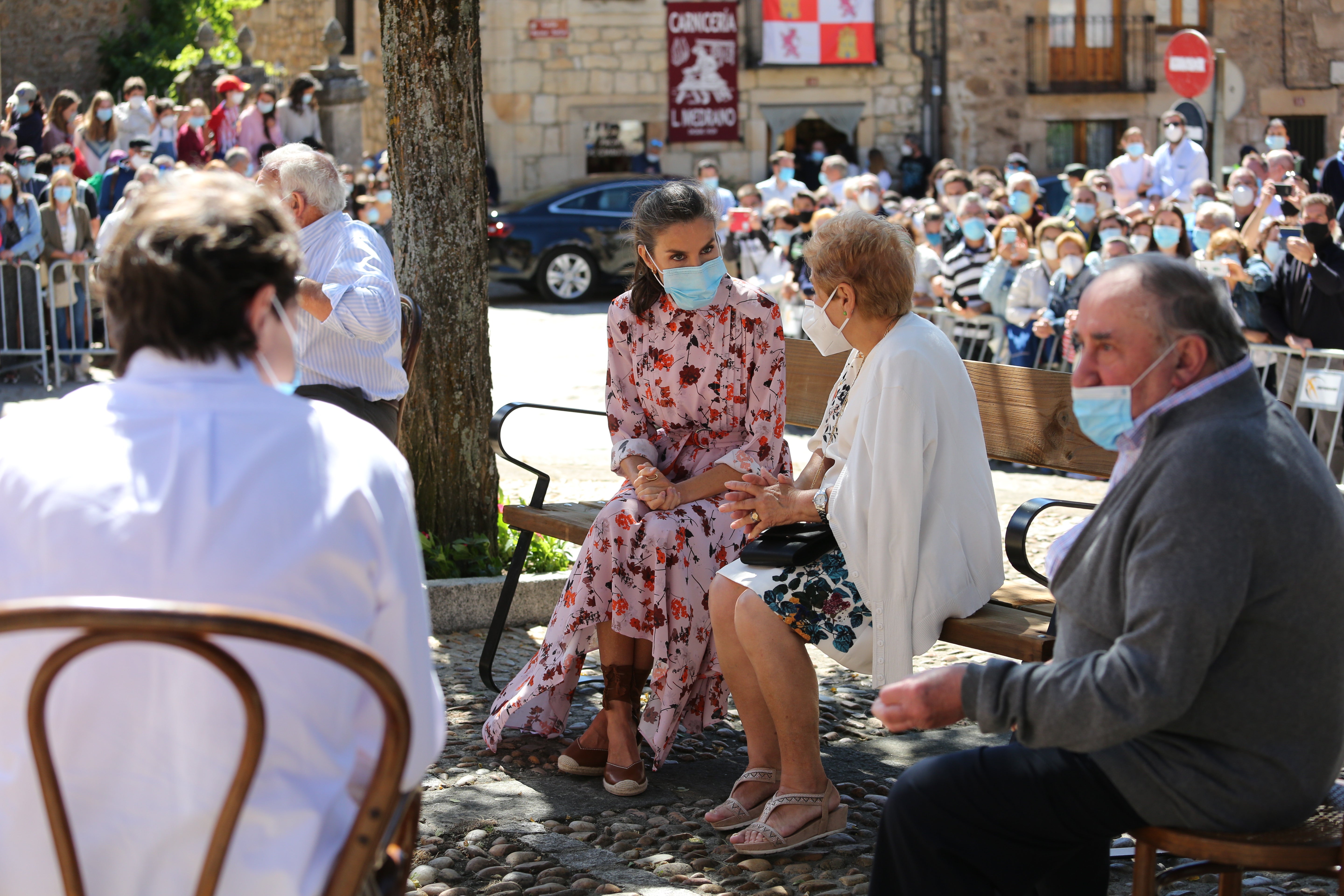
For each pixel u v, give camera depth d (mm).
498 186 20484
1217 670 2057
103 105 14195
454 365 5039
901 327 3090
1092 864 2500
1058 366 8641
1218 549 1971
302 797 1543
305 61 23734
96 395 1631
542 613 4949
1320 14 22375
